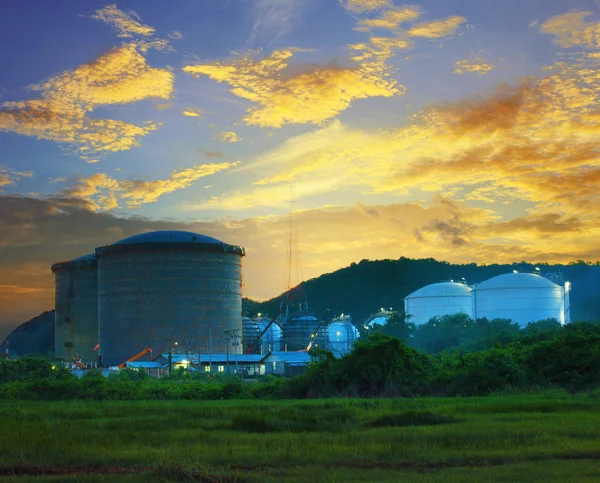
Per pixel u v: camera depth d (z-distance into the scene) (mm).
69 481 23781
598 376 62844
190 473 23922
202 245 189125
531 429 32594
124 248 187000
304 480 23172
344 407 44875
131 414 46500
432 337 177000
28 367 108125
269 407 47844
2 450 29984
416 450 28125
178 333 184500
